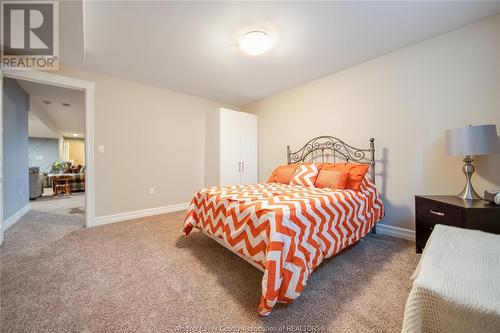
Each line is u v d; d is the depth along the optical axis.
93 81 2.85
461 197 1.82
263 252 1.31
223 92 3.70
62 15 1.62
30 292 1.36
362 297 1.33
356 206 1.98
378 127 2.53
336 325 1.11
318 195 1.87
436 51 2.12
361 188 2.30
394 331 1.06
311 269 1.35
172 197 3.61
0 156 2.11
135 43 2.18
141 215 3.26
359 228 1.97
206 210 2.03
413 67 2.26
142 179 3.28
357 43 2.22
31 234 2.46
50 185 6.65
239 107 4.54
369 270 1.66
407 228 2.32
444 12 1.78
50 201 4.63
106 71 2.83
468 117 1.96
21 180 3.39
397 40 2.18
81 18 1.66
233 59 2.54
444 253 0.92
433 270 0.79
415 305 0.70
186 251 2.02
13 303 1.26
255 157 4.11
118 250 2.03
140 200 3.26
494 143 1.61
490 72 1.86
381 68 2.49
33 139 8.25
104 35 2.04
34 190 4.89
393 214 2.42
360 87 2.68
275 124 3.82
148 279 1.53
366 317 1.16
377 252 1.98
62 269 1.66
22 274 1.58
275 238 1.23
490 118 1.86
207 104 4.05
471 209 1.52
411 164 2.29
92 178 2.81
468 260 0.85
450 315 0.65
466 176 1.82
